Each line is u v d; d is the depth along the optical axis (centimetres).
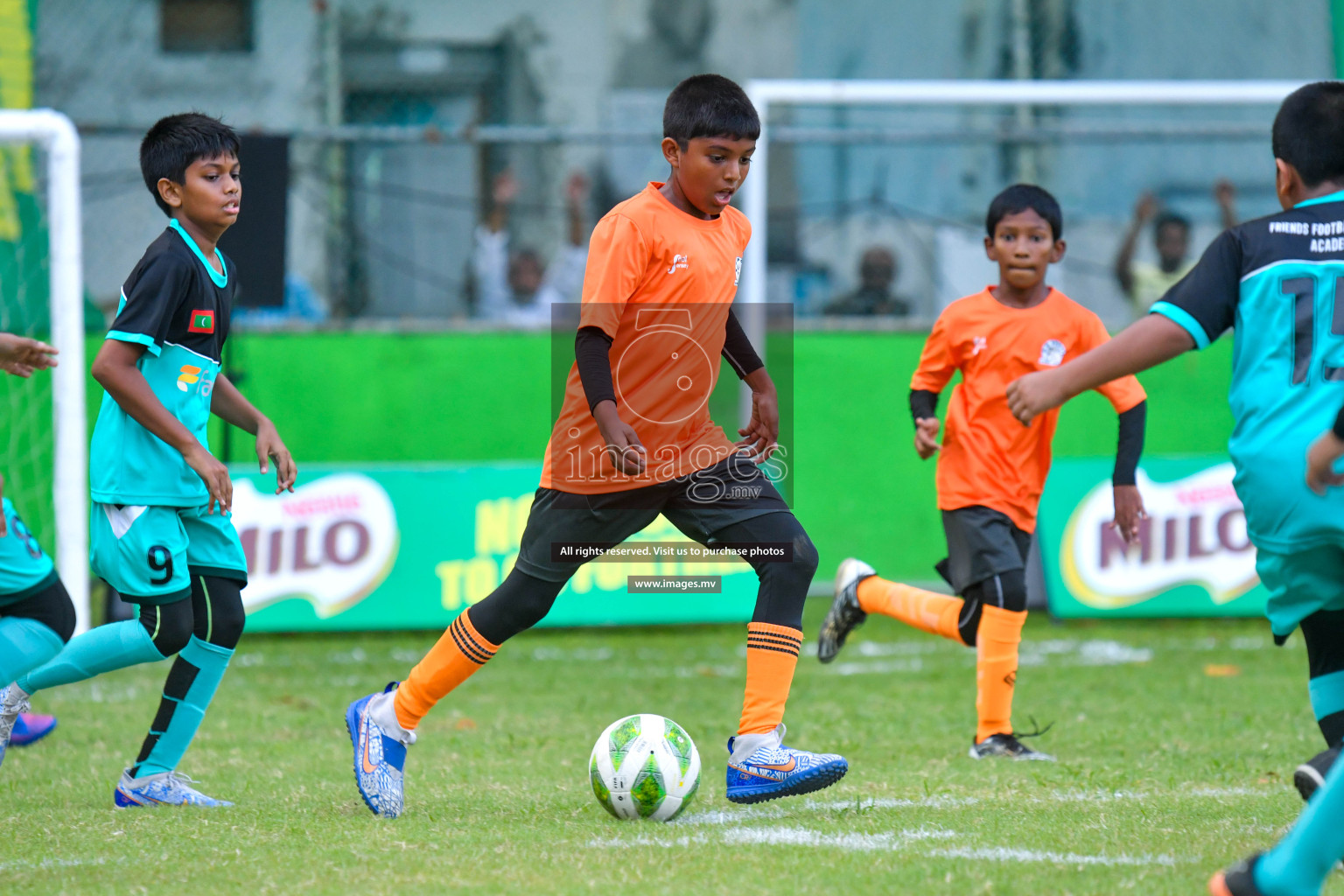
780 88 2939
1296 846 794
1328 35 4594
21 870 1052
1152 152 4456
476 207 4231
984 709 1634
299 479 2741
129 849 1119
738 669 2419
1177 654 2530
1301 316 1003
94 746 1684
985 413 1683
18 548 1183
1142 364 994
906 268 4369
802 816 1251
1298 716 1881
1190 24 4591
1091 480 2959
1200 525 2945
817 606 3122
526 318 4000
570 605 2778
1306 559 1004
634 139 3216
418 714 1259
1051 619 2959
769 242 4381
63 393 2331
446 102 4553
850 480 3234
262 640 2762
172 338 1252
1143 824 1195
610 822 1224
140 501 1245
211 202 1262
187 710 1312
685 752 1241
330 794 1371
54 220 2333
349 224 4116
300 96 4359
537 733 1798
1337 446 905
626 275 1199
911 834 1160
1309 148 1034
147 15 4219
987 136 3269
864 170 4466
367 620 2741
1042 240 1691
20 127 2328
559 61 4612
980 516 1664
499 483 2836
